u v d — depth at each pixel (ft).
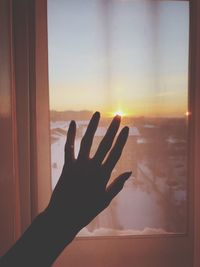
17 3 5.57
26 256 1.14
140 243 6.49
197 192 6.50
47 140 6.16
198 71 6.28
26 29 5.66
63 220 1.18
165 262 6.59
